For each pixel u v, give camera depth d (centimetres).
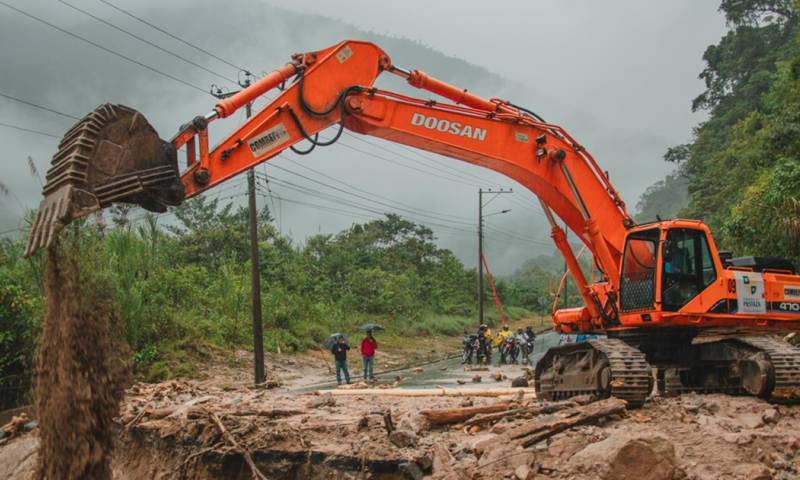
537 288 8356
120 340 865
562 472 746
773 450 776
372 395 1444
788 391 1005
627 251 1131
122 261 2331
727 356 1093
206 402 1234
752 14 6369
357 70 1032
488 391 1420
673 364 1170
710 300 1073
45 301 851
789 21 6112
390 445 896
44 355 816
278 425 1015
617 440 735
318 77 1002
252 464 935
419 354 3875
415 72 1073
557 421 867
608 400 929
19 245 2078
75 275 817
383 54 1052
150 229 2697
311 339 3409
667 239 1073
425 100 1080
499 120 1127
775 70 5744
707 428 849
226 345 2795
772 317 1114
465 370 2720
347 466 875
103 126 767
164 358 2422
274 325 3306
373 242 6153
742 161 3816
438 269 6384
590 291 1193
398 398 1377
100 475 802
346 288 4691
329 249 5072
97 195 750
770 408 952
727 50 6475
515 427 910
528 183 1169
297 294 3834
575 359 1130
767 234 2005
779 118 2873
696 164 6012
